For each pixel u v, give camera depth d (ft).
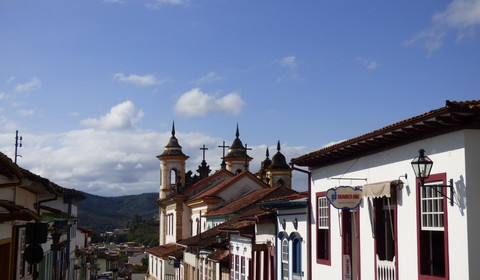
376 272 56.03
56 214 94.79
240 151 217.36
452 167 44.42
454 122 43.06
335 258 65.51
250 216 91.35
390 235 55.98
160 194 220.02
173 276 170.40
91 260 260.01
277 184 186.29
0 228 59.72
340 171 64.90
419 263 48.37
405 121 46.68
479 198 42.68
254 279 89.15
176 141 219.41
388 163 54.49
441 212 46.16
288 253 77.92
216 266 111.86
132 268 422.82
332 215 66.80
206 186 195.83
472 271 42.06
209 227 161.27
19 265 72.49
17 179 52.21
